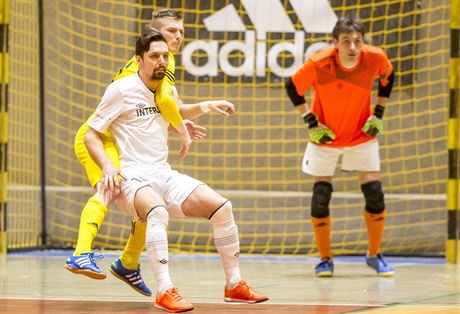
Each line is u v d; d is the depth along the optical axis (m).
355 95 14.34
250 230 20.47
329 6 19.64
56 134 20.92
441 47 19.50
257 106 20.44
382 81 14.58
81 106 20.91
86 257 9.68
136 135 10.17
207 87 20.36
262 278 14.27
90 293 11.70
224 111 10.95
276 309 9.70
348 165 14.88
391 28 19.59
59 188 20.84
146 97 10.22
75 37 20.86
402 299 11.05
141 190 9.90
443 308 9.82
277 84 20.16
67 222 20.78
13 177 20.03
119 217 20.50
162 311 9.56
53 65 20.91
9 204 19.92
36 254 19.05
